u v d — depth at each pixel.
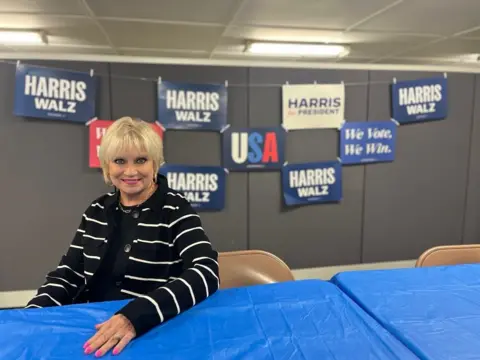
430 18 2.72
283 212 3.27
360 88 3.26
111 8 2.49
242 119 3.11
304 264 3.36
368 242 3.47
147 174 1.14
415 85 3.34
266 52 3.74
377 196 3.43
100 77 2.87
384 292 1.14
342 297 1.09
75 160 2.90
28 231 2.91
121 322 0.87
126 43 3.41
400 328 0.91
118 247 1.17
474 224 3.69
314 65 3.16
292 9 2.53
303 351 0.82
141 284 1.17
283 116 3.14
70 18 2.70
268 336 0.88
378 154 3.36
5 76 2.74
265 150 3.15
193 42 3.37
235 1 2.38
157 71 2.94
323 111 3.20
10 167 2.83
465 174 3.60
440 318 0.97
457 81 3.45
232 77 3.05
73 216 2.96
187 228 1.15
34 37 3.14
